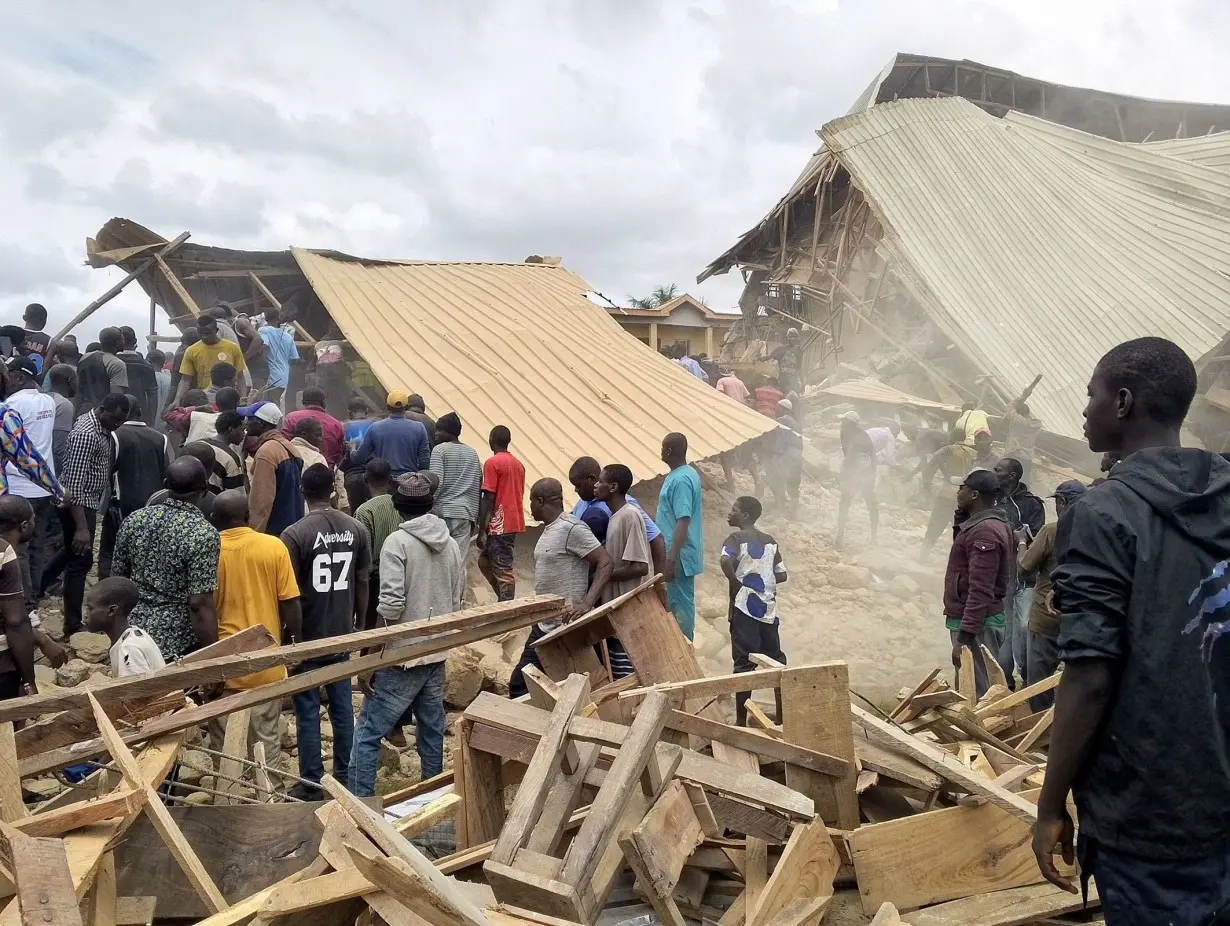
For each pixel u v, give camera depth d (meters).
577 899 2.55
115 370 8.60
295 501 6.99
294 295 15.62
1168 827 2.11
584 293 17.48
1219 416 21.02
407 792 4.08
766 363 20.69
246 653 3.77
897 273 21.20
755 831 3.32
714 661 8.18
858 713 3.96
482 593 8.92
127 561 4.83
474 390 11.78
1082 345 20.95
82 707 3.43
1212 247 23.50
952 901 3.32
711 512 12.78
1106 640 2.11
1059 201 24.61
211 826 3.46
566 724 3.15
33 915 2.18
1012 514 7.56
